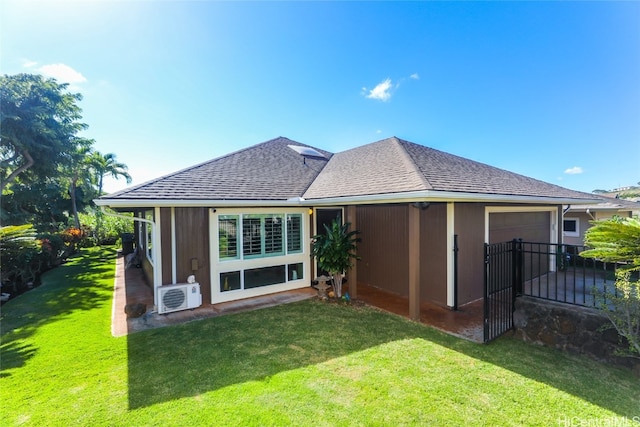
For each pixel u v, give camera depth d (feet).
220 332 20.07
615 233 14.08
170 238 25.14
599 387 13.52
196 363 15.80
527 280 30.32
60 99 59.00
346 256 26.91
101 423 11.30
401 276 29.55
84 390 13.43
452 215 25.21
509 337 19.20
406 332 20.06
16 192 72.18
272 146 42.06
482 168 35.47
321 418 11.46
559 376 14.43
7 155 58.95
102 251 67.56
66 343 18.49
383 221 31.37
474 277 27.37
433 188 20.02
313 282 32.60
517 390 13.26
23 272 34.47
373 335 19.53
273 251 29.96
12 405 12.44
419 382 13.91
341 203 25.40
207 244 26.71
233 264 27.61
